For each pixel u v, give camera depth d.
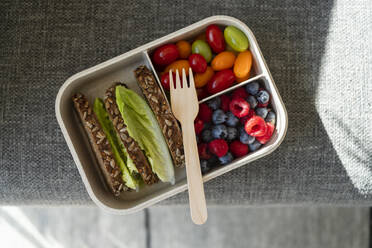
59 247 1.47
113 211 0.85
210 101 0.90
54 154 1.00
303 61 1.01
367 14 1.02
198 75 0.91
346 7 1.02
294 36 1.02
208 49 0.91
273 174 1.01
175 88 0.90
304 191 1.03
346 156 1.01
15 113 1.01
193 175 0.84
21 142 1.00
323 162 1.01
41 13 1.02
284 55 1.01
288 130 1.00
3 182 1.01
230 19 0.87
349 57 1.01
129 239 1.48
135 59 0.91
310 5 1.02
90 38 1.01
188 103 0.86
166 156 0.89
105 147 0.87
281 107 0.87
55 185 1.01
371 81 1.01
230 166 0.85
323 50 1.01
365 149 1.01
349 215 1.46
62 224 1.48
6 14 1.03
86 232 1.48
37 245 1.47
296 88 1.01
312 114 1.01
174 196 1.03
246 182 1.01
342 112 1.01
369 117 1.00
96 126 0.86
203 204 0.84
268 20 1.02
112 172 0.87
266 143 0.92
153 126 0.89
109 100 0.87
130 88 0.95
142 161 0.88
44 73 1.01
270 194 1.03
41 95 1.01
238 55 0.91
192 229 1.48
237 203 1.06
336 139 1.01
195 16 1.01
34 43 1.02
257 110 0.90
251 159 0.86
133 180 0.90
